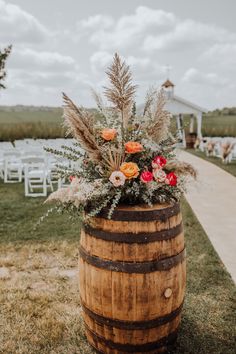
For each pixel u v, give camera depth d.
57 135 28.81
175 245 2.79
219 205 8.10
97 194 2.70
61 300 3.89
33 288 4.16
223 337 3.28
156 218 2.67
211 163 16.03
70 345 3.18
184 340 3.23
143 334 2.82
